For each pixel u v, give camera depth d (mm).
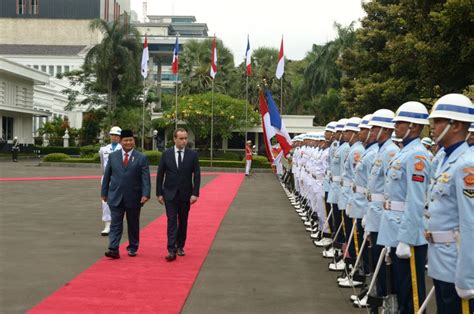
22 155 55594
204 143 53375
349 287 8281
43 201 19469
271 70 58125
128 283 8297
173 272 9062
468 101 4812
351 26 50938
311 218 12859
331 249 10523
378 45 27859
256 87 56938
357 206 8070
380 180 7023
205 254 10609
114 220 10109
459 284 4457
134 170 10188
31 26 94312
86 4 94250
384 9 27453
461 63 15289
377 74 26516
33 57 85562
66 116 75312
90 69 55156
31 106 62312
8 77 56094
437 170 4980
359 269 8062
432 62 15656
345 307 7312
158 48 85312
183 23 122812
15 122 58344
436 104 4922
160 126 53031
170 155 10258
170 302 7359
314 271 9375
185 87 56844
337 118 50406
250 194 23984
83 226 13805
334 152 10102
